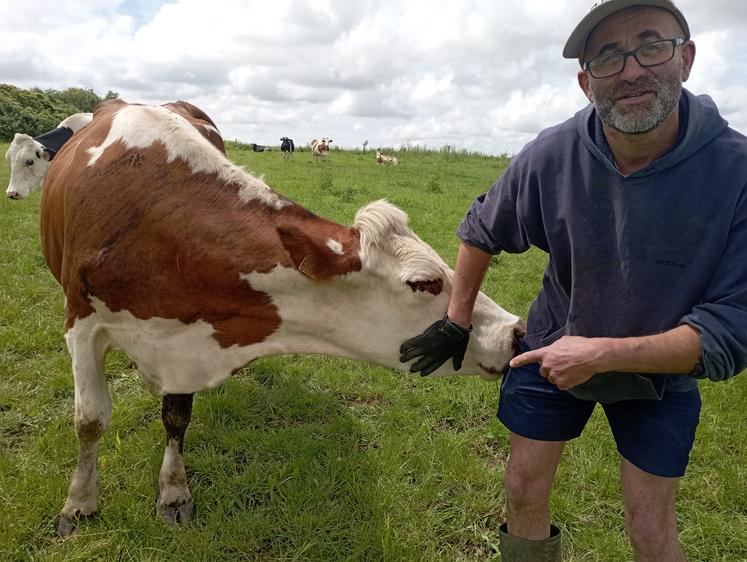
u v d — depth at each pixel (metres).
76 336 3.37
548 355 2.15
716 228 2.07
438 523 3.54
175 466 3.47
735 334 1.97
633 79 2.00
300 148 43.38
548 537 2.79
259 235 3.04
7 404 4.48
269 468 3.90
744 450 4.31
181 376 3.25
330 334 3.16
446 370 3.18
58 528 3.33
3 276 6.96
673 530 2.51
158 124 3.26
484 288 7.91
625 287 2.26
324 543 3.32
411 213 13.20
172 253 3.05
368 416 4.71
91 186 3.21
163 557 3.17
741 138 2.13
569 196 2.29
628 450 2.49
